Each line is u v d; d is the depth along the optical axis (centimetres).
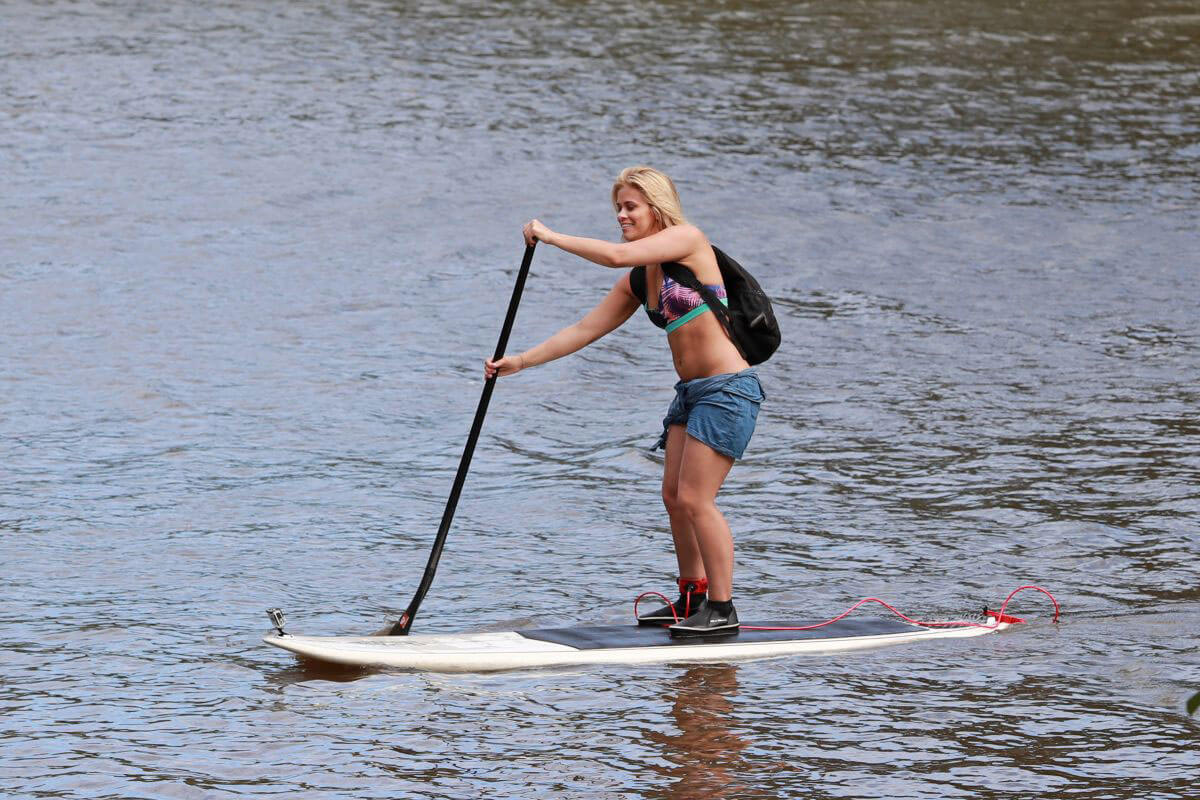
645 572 2625
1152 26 9319
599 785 1750
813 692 2053
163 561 2620
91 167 6053
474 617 2395
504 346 2273
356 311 4522
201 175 6009
